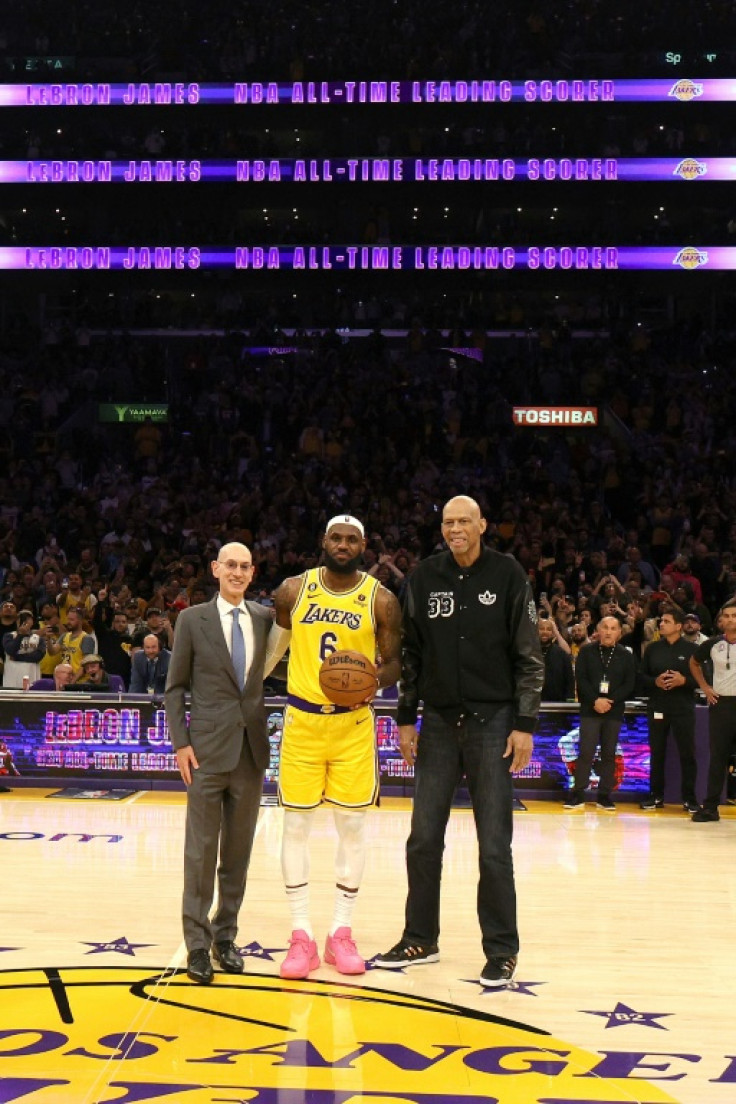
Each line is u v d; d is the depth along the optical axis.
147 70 26.69
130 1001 4.41
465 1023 4.26
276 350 24.62
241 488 19.28
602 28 26.81
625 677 9.70
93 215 27.98
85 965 4.90
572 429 21.36
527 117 26.28
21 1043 3.95
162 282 26.89
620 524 18.20
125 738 10.36
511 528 17.19
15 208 27.44
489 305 27.75
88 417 22.83
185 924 4.80
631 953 5.30
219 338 25.22
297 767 4.95
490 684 5.04
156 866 7.04
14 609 12.60
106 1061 3.79
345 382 22.47
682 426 21.48
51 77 26.53
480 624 5.02
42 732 10.41
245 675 4.94
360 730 4.97
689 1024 4.31
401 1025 4.21
